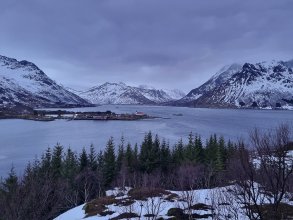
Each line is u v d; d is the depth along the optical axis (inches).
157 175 2298.2
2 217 740.0
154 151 2967.5
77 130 7470.5
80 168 2586.1
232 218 757.3
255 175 652.1
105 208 1232.2
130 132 6712.6
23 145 5123.0
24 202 789.9
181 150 3080.7
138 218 1021.2
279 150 597.3
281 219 644.1
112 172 2576.3
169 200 1230.3
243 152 680.4
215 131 6279.5
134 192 1396.4
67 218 1238.3
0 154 4330.7
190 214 959.6
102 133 6688.0
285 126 762.8
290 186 689.6
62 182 1868.8
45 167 2395.4
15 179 1793.8
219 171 1871.3
